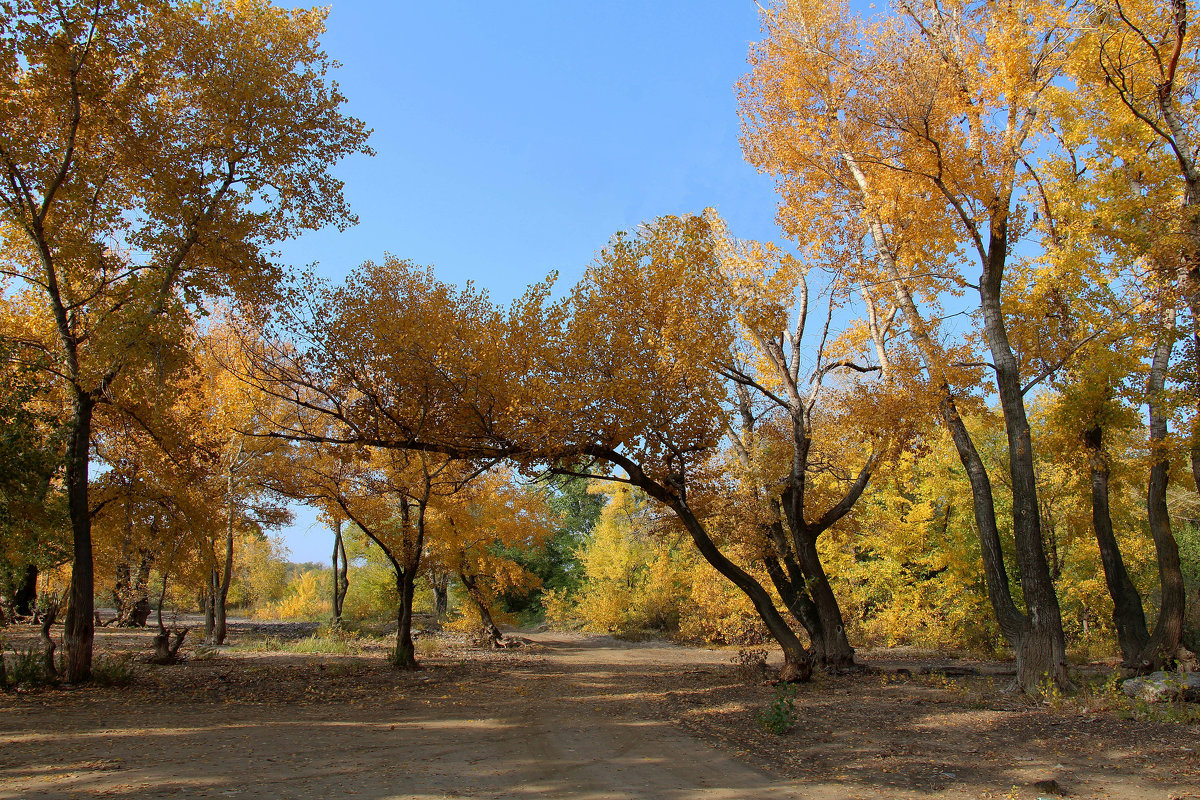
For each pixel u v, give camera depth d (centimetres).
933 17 1375
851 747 793
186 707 1035
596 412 1318
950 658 1973
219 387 2097
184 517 1578
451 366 1336
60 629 2472
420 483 1867
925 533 2225
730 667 1862
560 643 3075
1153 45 1139
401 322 1388
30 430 1196
